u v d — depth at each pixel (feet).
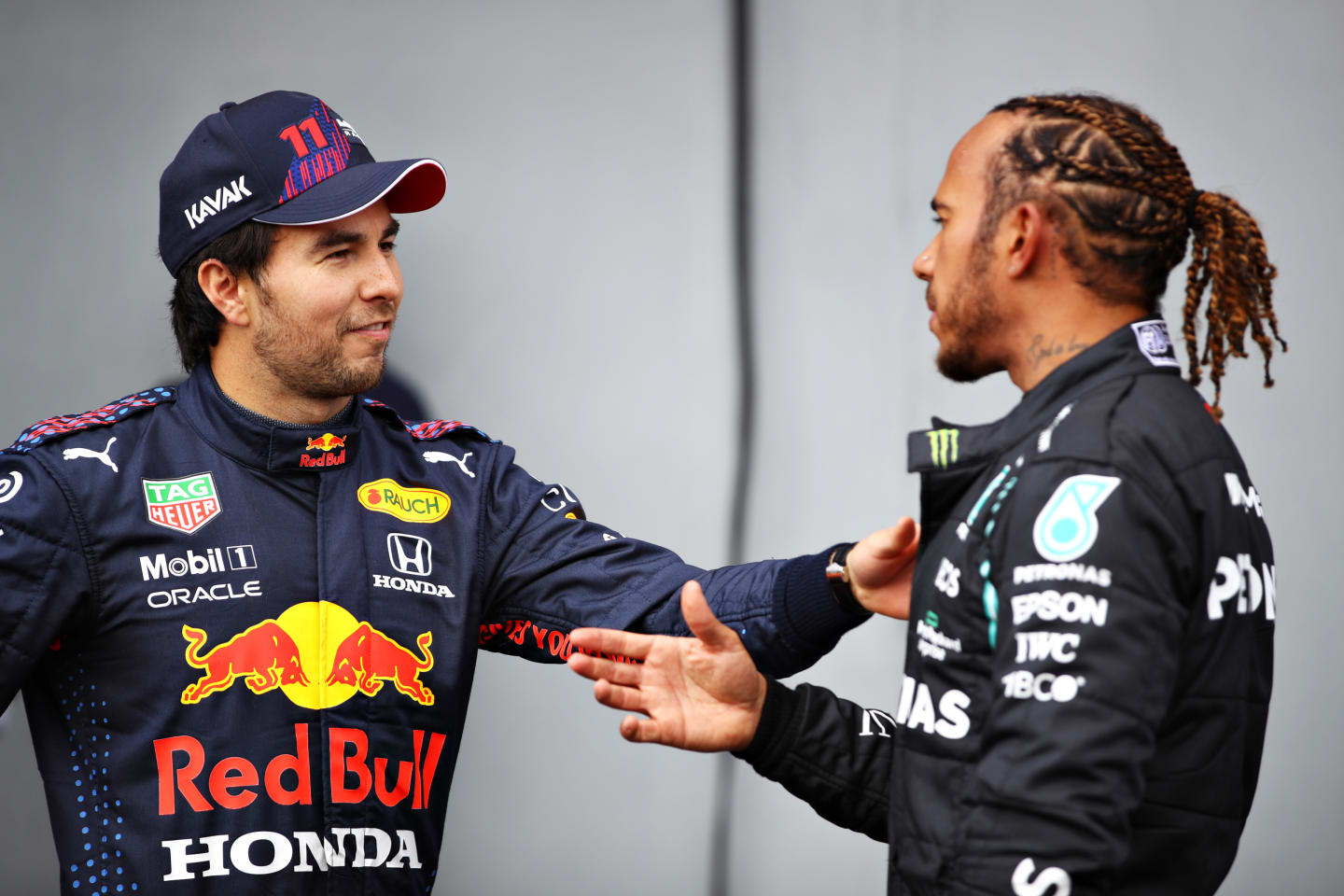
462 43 37.83
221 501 21.43
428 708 21.84
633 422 37.91
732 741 19.85
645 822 37.27
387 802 21.22
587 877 37.06
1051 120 16.96
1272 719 36.99
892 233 37.88
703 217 38.04
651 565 23.53
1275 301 37.22
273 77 37.58
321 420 22.45
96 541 20.54
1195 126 37.27
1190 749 15.60
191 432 21.90
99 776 20.38
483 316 37.76
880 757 19.92
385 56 37.76
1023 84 37.60
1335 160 37.17
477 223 37.81
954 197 17.60
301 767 20.71
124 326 37.24
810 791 19.93
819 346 38.04
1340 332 37.11
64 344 37.11
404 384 37.40
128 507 20.88
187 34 37.40
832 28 37.91
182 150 22.41
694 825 37.32
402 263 37.52
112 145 37.27
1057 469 15.44
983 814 14.88
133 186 37.29
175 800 20.21
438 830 22.18
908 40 37.78
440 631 22.22
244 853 20.25
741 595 22.35
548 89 37.93
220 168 21.74
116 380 37.17
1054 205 16.61
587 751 37.24
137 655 20.51
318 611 21.31
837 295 38.01
